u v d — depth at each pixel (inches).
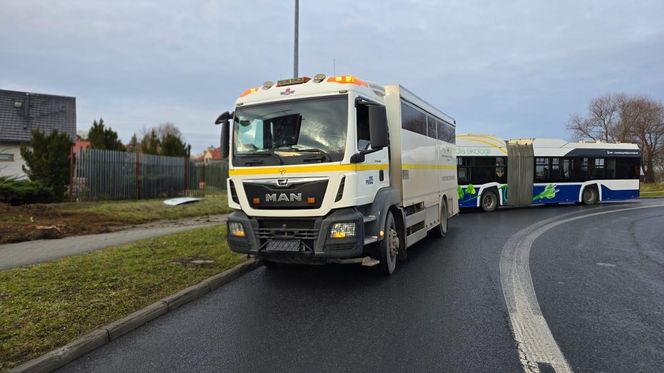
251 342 171.2
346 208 236.1
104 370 149.6
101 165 673.0
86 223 479.8
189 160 880.9
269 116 254.7
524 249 369.1
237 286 257.4
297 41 596.1
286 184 239.1
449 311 205.2
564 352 157.5
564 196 838.5
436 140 407.5
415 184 331.9
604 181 876.6
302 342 169.9
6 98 1174.3
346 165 233.5
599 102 2341.3
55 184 623.2
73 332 173.3
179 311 212.1
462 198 732.7
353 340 171.0
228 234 257.6
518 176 781.9
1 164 1050.7
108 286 234.4
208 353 161.5
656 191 1605.6
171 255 314.7
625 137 2247.8
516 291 238.4
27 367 143.6
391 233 282.4
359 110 248.8
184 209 631.8
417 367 146.3
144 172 754.8
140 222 530.6
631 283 255.8
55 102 1247.5
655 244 395.9
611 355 154.9
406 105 313.7
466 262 316.8
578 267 298.7
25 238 377.7
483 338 171.2
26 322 181.3
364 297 230.4
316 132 242.1
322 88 247.3
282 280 271.0
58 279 245.3
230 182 260.8
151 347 168.6
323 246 231.9
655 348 161.0
